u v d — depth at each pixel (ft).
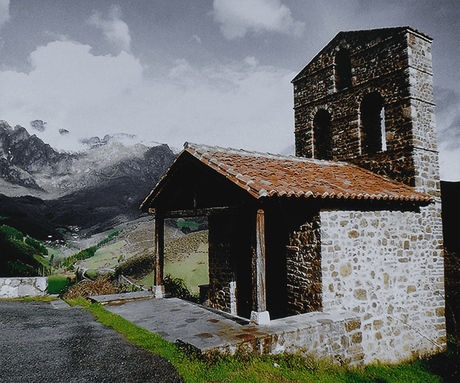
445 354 29.86
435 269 31.01
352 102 36.65
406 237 29.27
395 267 28.14
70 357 16.94
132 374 15.07
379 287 26.91
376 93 34.94
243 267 32.60
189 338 18.60
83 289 52.54
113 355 17.19
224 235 33.47
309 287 24.82
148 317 24.63
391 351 26.96
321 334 20.54
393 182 31.35
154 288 31.81
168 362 16.33
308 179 26.02
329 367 19.47
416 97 32.12
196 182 27.96
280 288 30.01
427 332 29.66
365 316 25.75
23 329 21.77
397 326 27.61
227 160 26.73
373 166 34.40
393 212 28.68
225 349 17.25
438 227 31.91
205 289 35.68
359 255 26.02
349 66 40.78
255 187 20.93
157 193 30.91
